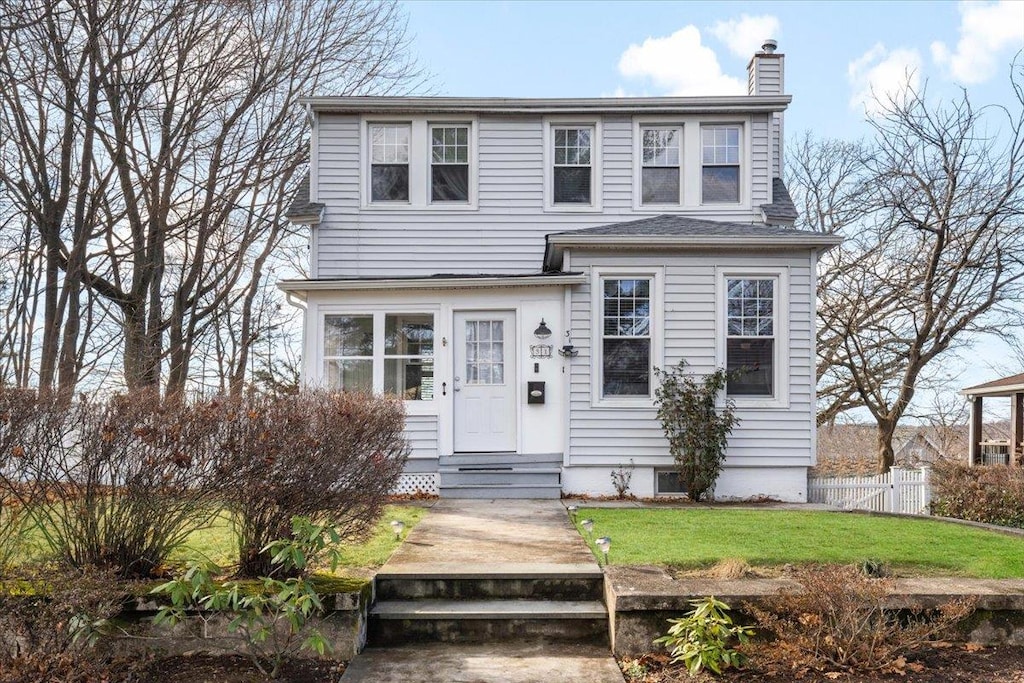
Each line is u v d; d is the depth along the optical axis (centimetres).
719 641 489
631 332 1169
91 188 1593
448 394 1175
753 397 1155
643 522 869
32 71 1352
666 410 1123
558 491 1124
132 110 1526
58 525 533
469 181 1352
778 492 1148
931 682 476
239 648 521
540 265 1340
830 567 552
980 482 1177
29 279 1545
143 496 535
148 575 555
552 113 1347
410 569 625
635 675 499
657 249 1162
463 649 554
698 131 1349
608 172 1349
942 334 1789
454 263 1341
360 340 1198
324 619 529
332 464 578
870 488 1263
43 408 514
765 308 1166
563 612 577
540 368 1166
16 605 466
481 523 859
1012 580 584
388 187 1351
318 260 1334
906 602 535
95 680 466
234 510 567
